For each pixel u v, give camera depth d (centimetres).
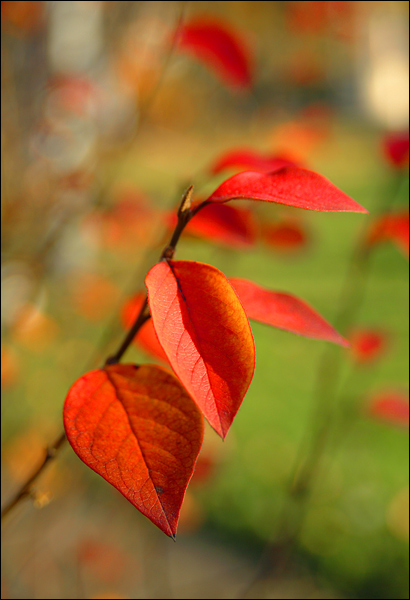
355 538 319
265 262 808
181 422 64
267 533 325
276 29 323
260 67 313
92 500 288
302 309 80
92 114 285
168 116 312
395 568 301
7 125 267
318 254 836
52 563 249
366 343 196
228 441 279
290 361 577
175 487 57
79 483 282
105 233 249
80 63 295
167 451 61
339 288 720
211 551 311
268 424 444
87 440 62
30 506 264
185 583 275
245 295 80
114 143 290
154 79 275
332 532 323
